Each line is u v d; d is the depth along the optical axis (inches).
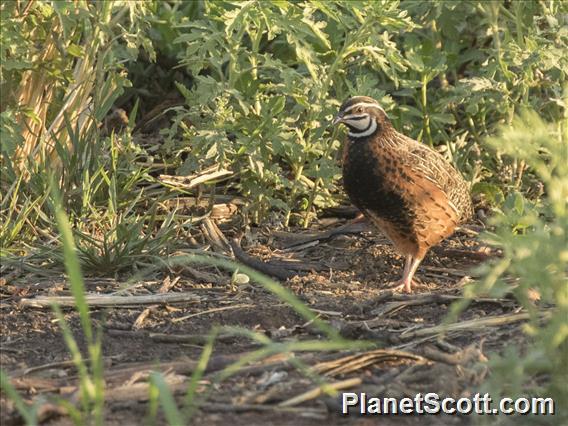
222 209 515.8
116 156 500.4
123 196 501.4
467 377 347.9
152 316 412.5
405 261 485.1
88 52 504.7
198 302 427.2
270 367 356.8
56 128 506.6
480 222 531.5
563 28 507.2
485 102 535.8
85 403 311.0
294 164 510.9
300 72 545.6
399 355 362.9
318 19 548.7
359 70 538.9
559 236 325.1
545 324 384.5
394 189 464.1
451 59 559.2
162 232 476.1
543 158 535.5
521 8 516.4
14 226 463.2
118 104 598.2
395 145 468.8
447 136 542.0
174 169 538.0
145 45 505.4
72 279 312.5
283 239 505.7
